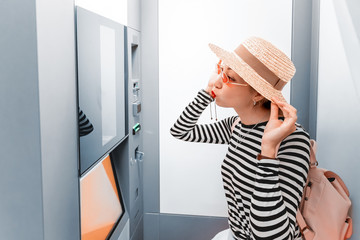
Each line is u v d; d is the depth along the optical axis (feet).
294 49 8.18
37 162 3.53
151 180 8.90
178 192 8.87
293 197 3.77
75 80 4.37
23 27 3.40
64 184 4.10
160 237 9.06
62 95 4.00
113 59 6.01
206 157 8.69
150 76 8.59
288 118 3.71
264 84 3.93
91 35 4.89
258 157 3.76
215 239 6.82
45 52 3.57
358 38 5.83
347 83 6.14
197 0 8.26
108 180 6.83
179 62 8.48
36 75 3.44
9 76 3.48
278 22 8.16
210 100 5.90
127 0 7.06
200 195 8.82
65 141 4.10
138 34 8.16
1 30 3.44
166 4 8.34
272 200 3.56
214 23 8.27
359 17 5.93
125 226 7.03
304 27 8.12
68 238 4.25
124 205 7.42
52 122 3.76
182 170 8.79
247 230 4.54
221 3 8.21
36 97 3.46
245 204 4.37
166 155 8.79
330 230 4.63
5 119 3.53
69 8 4.15
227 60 4.14
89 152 4.88
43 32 3.51
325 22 7.27
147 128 8.75
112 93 6.00
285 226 3.56
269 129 3.78
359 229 5.59
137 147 8.35
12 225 3.64
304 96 8.30
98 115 5.25
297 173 3.81
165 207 8.96
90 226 5.43
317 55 7.76
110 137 5.94
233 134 4.75
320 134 7.63
